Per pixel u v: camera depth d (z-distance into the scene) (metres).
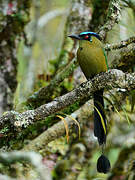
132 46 9.39
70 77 10.62
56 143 10.10
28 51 11.93
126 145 10.41
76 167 10.23
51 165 9.76
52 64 11.30
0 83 10.36
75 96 6.88
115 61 9.59
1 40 10.62
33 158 5.39
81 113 9.56
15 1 10.68
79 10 11.23
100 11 11.16
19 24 10.80
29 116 6.86
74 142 10.52
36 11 13.87
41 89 10.11
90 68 8.91
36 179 8.34
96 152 10.70
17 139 8.74
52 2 15.18
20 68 11.02
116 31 9.96
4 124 6.86
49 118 9.62
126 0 9.83
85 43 8.88
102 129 7.58
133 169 9.69
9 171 8.11
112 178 9.89
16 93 10.55
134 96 8.66
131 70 9.84
